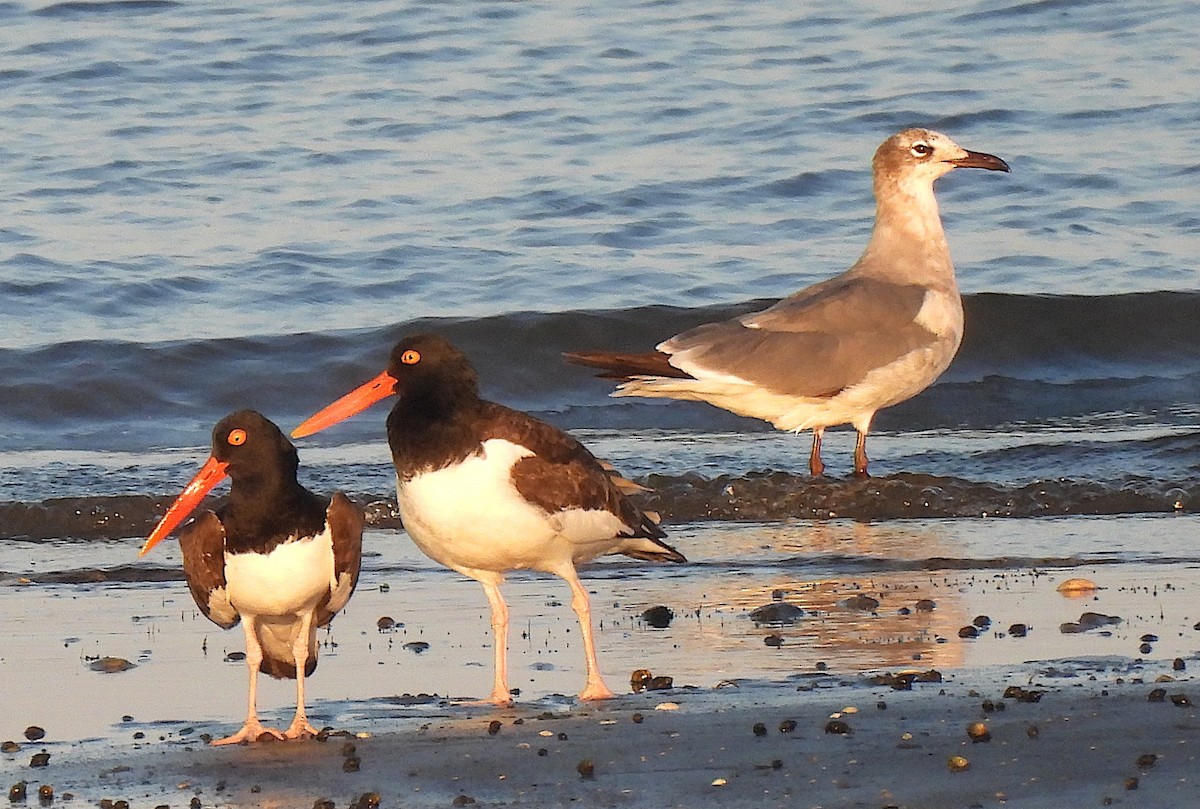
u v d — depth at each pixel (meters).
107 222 24.92
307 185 26.41
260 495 9.67
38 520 15.21
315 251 23.98
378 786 8.67
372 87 30.56
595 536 10.74
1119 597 12.42
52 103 29.77
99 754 9.38
